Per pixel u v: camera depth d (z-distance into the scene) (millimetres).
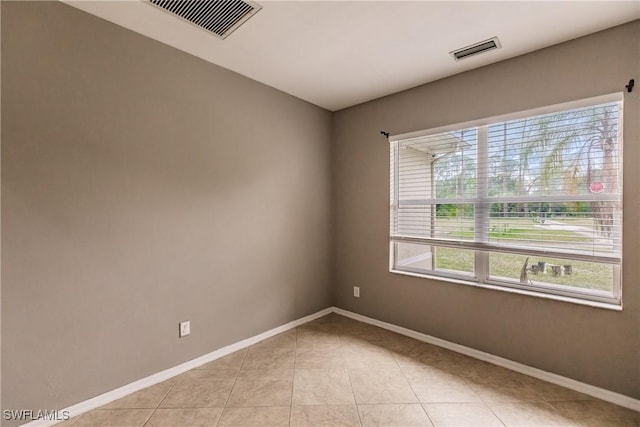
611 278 1949
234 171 2557
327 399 1898
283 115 2953
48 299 1648
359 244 3279
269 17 1809
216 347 2430
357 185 3287
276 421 1701
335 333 2928
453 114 2559
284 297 2988
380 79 2656
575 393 1958
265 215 2807
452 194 2617
